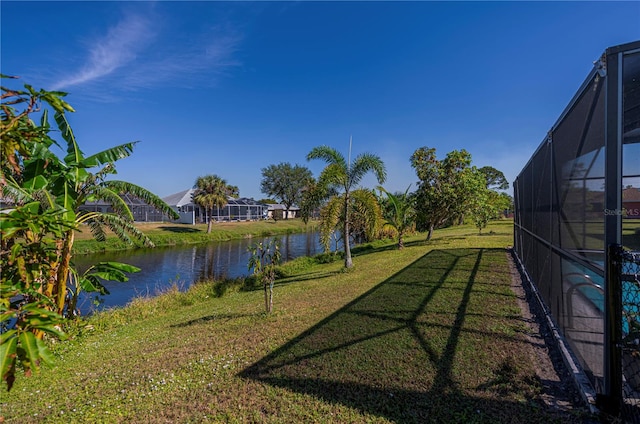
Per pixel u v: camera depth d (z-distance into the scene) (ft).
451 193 49.70
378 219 36.09
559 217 12.09
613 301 7.30
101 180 22.50
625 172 11.07
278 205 208.23
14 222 6.84
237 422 8.61
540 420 7.65
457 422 7.83
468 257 32.73
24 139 6.81
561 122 11.62
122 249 76.43
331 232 34.35
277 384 10.29
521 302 16.79
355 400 9.05
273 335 14.79
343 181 34.35
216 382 10.84
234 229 118.73
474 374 9.80
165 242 89.25
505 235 58.54
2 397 11.51
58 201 18.54
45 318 5.79
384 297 18.99
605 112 7.28
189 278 48.42
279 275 37.06
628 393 7.41
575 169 9.96
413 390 9.25
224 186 113.91
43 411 10.20
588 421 7.50
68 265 19.48
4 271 7.45
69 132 20.39
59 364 14.67
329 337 13.60
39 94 6.53
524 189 24.16
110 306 32.37
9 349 5.14
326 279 30.14
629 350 7.41
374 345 12.34
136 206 123.95
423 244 50.21
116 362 13.99
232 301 25.80
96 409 9.93
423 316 15.03
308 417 8.54
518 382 9.25
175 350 14.42
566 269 11.18
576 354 9.95
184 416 9.09
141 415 9.36
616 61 7.09
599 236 8.04
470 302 16.83
